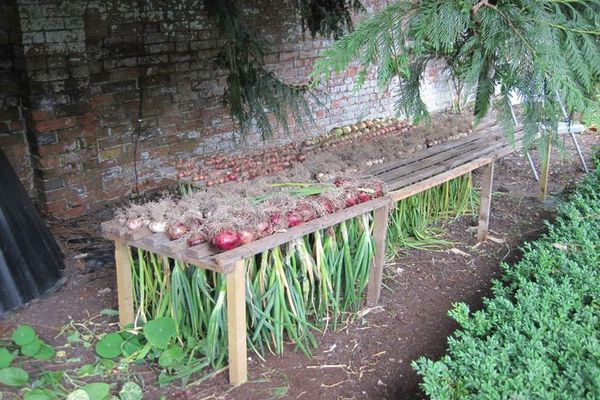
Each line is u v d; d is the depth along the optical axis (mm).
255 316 2752
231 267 2436
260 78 4691
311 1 4902
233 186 3070
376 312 3340
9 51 4316
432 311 3387
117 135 5031
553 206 5164
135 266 3033
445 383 2033
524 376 1995
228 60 4582
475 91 2637
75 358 2818
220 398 2568
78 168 4750
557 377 2012
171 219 2732
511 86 2461
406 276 3803
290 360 2865
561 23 2328
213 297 2773
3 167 3537
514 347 2195
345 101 7199
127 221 2801
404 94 2943
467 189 4738
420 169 3744
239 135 5945
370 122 4926
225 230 2539
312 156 3828
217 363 2742
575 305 2508
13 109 4422
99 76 4801
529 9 2281
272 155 3943
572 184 5801
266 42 4895
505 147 4262
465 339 2289
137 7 4926
